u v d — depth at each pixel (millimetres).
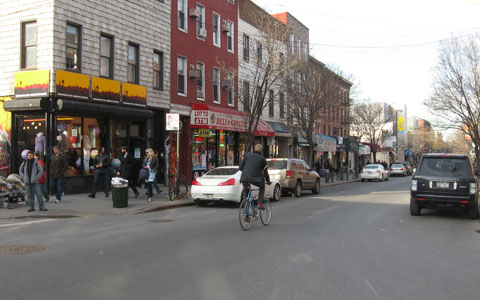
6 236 8117
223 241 7863
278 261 6371
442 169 11656
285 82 25188
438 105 30469
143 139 19234
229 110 24719
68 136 15477
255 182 9328
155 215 11766
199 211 12789
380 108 49594
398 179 40531
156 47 19609
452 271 5988
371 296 4805
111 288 4910
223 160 25469
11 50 15125
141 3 18672
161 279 5316
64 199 13977
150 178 14352
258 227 9695
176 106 20781
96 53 16219
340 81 28734
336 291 4961
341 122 43781
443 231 9547
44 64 14500
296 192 18484
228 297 4664
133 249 7035
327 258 6633
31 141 15078
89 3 15922
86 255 6547
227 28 25297
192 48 22391
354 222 10727
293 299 4645
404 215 12297
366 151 53438
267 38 21609
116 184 12531
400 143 83500
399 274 5770
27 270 5605
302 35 34812
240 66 26703
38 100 14117
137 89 18047
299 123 27781
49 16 14477
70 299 4496
